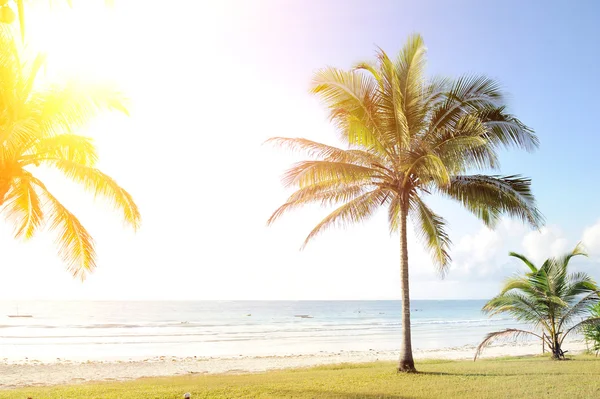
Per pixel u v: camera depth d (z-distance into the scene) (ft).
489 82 44.55
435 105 46.24
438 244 51.78
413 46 44.19
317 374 47.62
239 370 67.21
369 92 45.55
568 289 54.24
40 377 59.26
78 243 44.06
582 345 97.50
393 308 477.77
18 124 30.94
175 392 35.42
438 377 40.78
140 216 43.39
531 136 43.93
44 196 42.93
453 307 548.72
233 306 491.72
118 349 106.52
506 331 56.65
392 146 47.16
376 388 35.40
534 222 44.57
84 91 36.35
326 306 538.06
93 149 41.57
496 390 32.86
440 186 46.62
